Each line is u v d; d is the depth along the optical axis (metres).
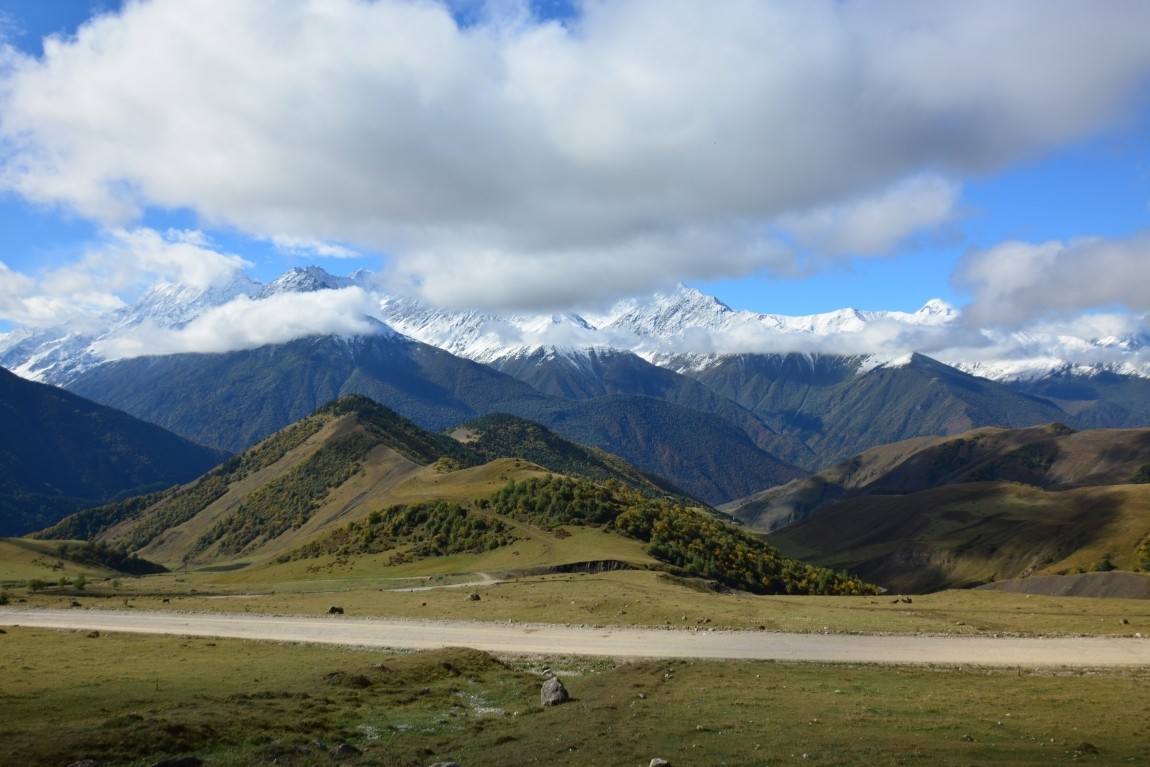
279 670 59.03
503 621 84.44
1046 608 94.19
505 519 176.62
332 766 37.09
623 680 55.97
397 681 55.34
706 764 36.00
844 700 49.72
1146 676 57.50
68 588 156.00
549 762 37.09
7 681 53.34
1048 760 36.75
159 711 43.97
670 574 130.25
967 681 55.69
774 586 159.75
